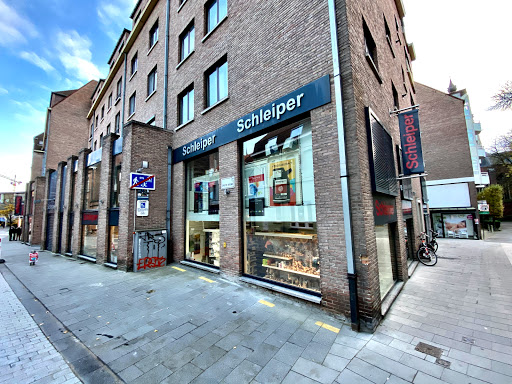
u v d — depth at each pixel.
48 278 7.82
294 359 3.20
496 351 3.35
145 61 12.89
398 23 12.45
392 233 7.01
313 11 5.15
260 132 6.24
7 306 5.32
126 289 6.23
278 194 5.83
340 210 4.41
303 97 5.12
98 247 9.88
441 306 5.09
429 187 20.38
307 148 5.27
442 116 20.27
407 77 13.96
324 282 4.55
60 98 27.25
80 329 4.12
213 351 3.39
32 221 19.47
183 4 9.89
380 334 3.87
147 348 3.49
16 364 3.18
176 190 9.26
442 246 14.62
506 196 36.34
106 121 19.20
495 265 8.90
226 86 7.63
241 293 5.64
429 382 2.75
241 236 6.57
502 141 19.81
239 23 7.04
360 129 4.54
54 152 23.41
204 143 7.95
